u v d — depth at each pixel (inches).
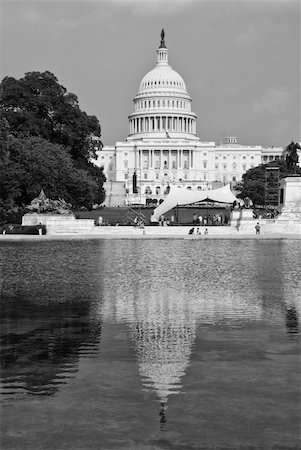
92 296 1158.3
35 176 3437.5
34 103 4158.5
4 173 3373.5
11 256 1920.5
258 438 517.7
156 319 953.5
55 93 4301.2
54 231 3129.9
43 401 598.5
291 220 3245.6
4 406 586.6
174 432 528.7
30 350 778.8
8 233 3006.9
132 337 844.0
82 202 3905.0
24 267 1616.6
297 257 1907.0
